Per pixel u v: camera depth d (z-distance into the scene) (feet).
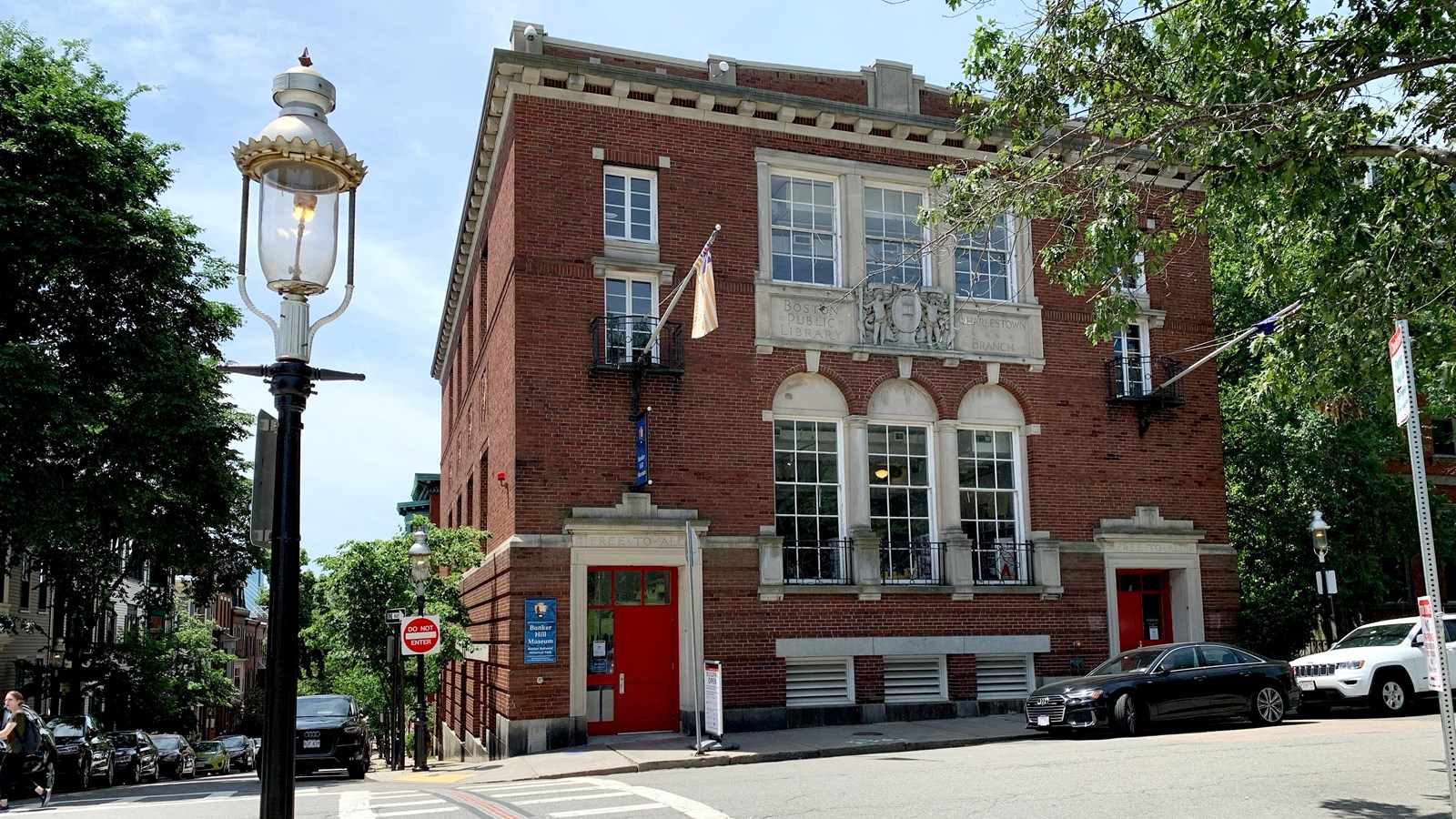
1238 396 84.02
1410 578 96.22
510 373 63.67
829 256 70.64
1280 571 85.20
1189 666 58.08
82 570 98.63
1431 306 41.52
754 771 45.78
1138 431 75.10
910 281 71.67
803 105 69.00
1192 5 41.06
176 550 81.25
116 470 72.79
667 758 52.13
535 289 62.95
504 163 68.49
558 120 64.95
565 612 60.75
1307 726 57.00
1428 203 40.78
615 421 63.41
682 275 65.87
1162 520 74.49
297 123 19.29
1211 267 86.48
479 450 82.33
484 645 70.79
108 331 74.28
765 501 65.57
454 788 45.29
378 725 111.75
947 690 67.97
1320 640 89.30
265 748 17.61
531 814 34.40
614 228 65.92
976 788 36.55
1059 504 72.08
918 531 69.51
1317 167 37.63
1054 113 43.70
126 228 70.23
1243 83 39.47
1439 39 38.04
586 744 59.62
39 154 69.46
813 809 33.22
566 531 61.31
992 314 72.54
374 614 74.59
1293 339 42.96
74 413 65.21
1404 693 63.21
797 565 66.33
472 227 86.17
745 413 66.03
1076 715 55.36
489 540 73.36
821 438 68.54
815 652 64.85
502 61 63.31
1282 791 34.65
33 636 116.16
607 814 33.68
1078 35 42.04
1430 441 98.22
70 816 38.40
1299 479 83.61
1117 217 41.98
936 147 72.79
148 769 88.33
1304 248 47.60
